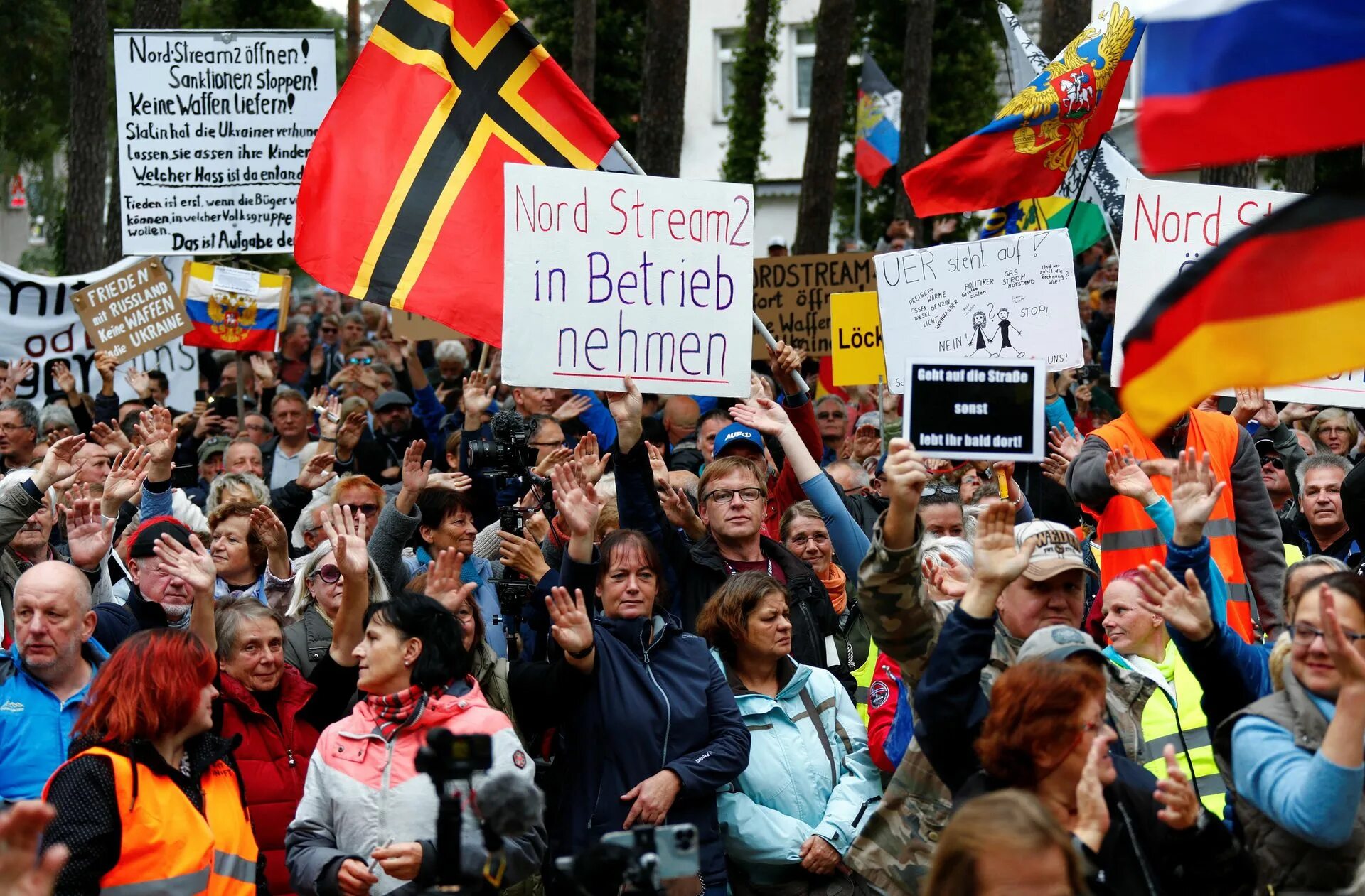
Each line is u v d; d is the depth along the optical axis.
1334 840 3.96
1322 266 4.13
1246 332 4.17
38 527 6.58
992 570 4.24
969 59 27.72
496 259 7.29
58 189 40.62
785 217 37.25
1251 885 3.86
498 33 7.42
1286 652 4.46
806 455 6.62
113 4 29.58
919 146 22.00
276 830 5.51
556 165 7.39
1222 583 5.36
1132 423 6.75
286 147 11.15
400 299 7.21
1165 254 7.36
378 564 6.68
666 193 6.56
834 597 7.18
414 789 4.91
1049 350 7.00
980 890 3.08
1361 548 6.81
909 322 7.08
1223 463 6.76
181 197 11.12
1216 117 4.01
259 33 11.09
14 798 5.12
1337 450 9.47
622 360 6.51
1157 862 3.87
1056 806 3.88
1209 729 4.88
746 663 5.85
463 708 5.07
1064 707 3.84
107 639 6.05
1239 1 4.00
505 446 6.30
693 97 38.12
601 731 5.50
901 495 4.37
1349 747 3.89
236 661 5.58
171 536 5.87
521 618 6.23
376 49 7.40
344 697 5.65
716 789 5.47
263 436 11.80
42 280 12.08
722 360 6.59
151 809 4.53
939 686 4.20
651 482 6.45
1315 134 4.01
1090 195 12.62
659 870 3.52
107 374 10.77
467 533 6.95
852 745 5.82
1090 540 7.84
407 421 11.55
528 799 3.49
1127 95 28.11
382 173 7.31
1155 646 5.15
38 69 27.06
